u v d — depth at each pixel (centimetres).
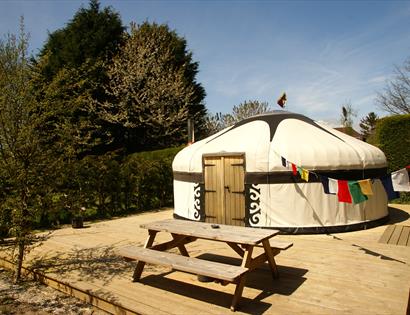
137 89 1867
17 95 411
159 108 1892
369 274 404
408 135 995
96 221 830
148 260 354
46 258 502
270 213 643
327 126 812
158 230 402
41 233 678
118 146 1867
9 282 443
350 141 729
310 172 566
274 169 639
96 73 1684
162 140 2011
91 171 868
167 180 1081
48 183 427
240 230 385
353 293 350
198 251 512
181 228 400
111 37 1852
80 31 1809
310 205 631
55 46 1798
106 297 352
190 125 1170
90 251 539
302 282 384
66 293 401
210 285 383
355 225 648
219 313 312
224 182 694
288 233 628
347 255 484
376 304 323
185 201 782
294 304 328
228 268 314
